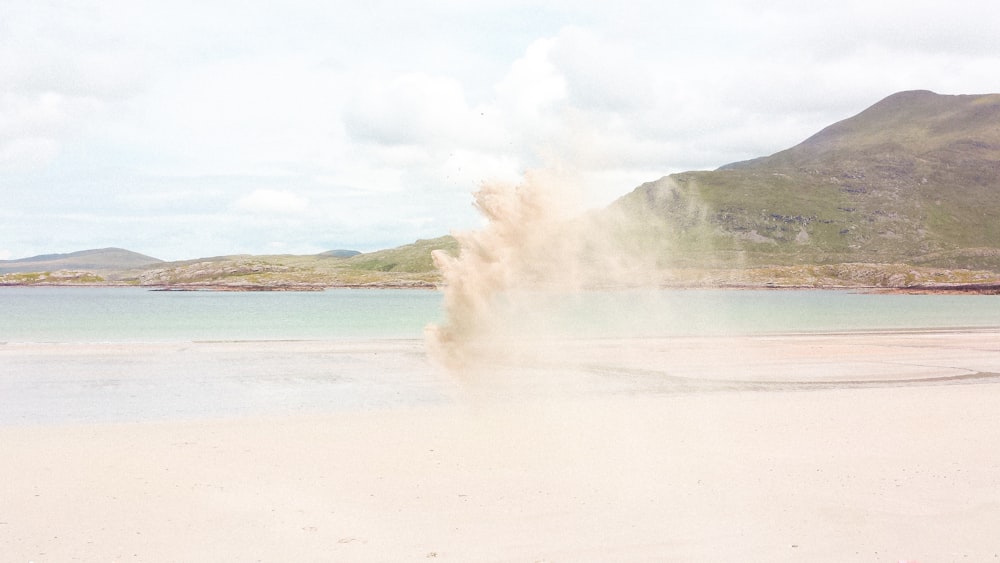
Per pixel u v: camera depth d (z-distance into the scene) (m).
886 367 30.09
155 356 32.66
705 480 12.45
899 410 19.48
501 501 11.23
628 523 10.27
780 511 10.85
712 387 24.25
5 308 101.06
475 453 14.32
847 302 129.25
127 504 10.98
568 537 9.69
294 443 15.16
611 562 8.87
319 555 9.02
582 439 15.65
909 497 11.59
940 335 47.53
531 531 9.91
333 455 14.12
